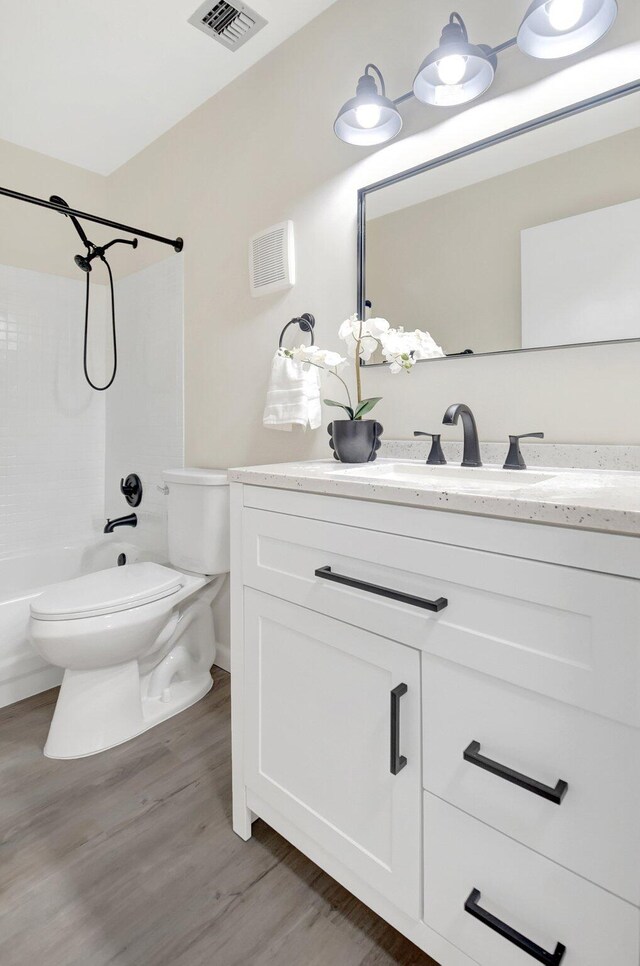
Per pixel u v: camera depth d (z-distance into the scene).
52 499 2.60
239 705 1.23
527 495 0.75
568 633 0.68
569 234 1.19
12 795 1.41
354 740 0.97
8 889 1.12
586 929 0.69
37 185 2.48
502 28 1.28
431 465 1.32
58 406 2.61
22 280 2.45
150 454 2.47
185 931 1.03
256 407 1.94
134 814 1.34
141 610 1.61
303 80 1.73
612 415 1.15
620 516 0.62
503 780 0.76
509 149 1.27
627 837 0.65
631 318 1.11
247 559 1.18
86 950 0.99
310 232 1.72
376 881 0.95
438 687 0.83
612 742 0.65
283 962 0.98
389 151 1.50
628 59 1.11
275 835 1.29
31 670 1.93
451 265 1.38
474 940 0.82
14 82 1.98
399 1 1.47
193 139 2.17
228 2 1.62
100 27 1.72
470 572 0.78
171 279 2.31
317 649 1.03
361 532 0.93
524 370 1.27
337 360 1.42
